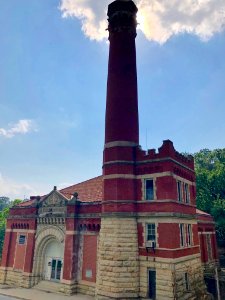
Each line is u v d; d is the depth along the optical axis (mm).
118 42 35812
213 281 30969
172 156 28359
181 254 26562
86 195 35594
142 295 25484
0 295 30016
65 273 30750
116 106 32500
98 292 26453
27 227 36938
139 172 29281
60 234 33281
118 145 30359
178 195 29219
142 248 26797
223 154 71000
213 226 42969
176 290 24078
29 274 33906
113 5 37562
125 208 27969
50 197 35719
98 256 28422
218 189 58594
